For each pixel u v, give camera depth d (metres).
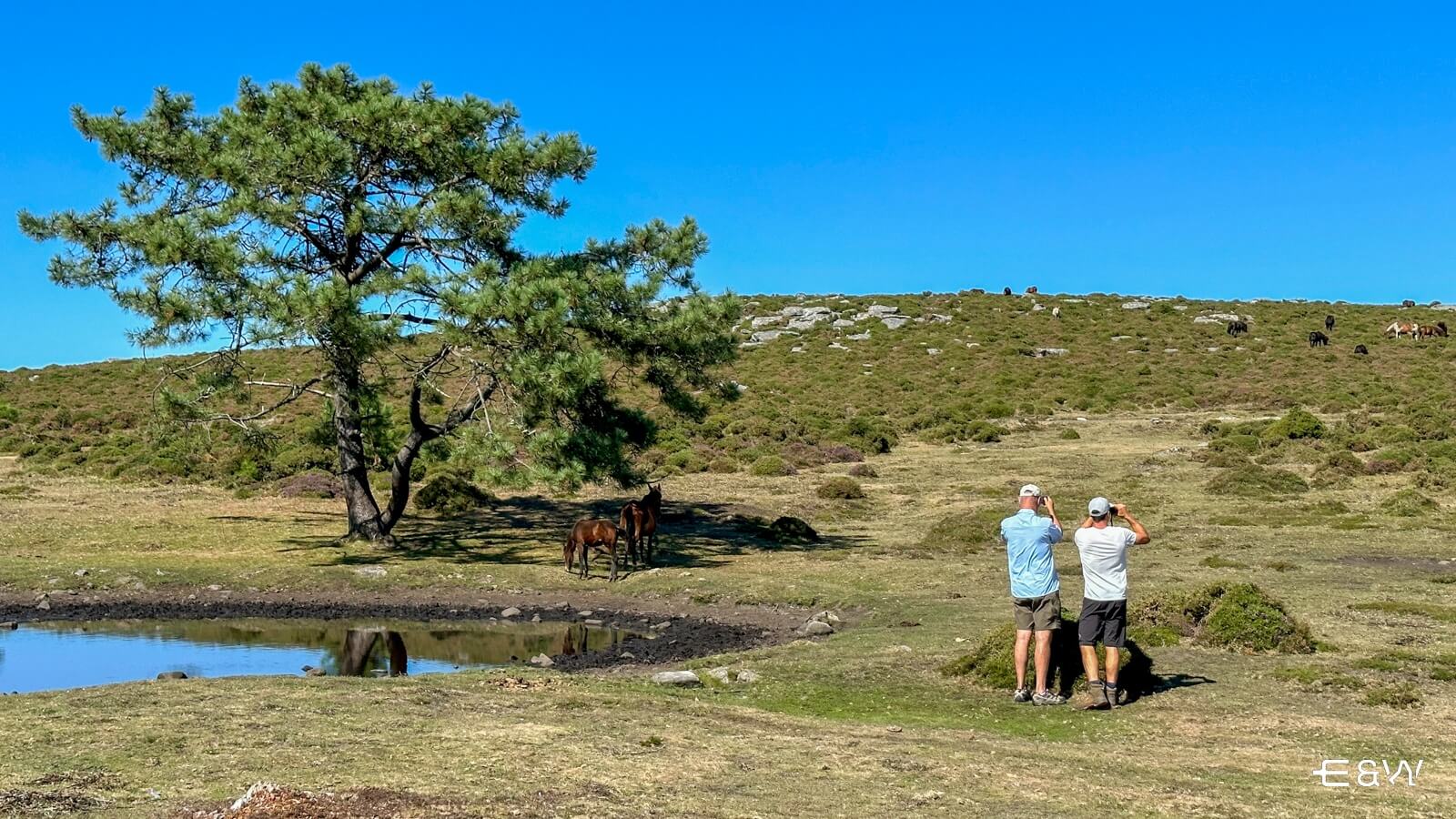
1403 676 11.12
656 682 11.37
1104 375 71.25
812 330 90.94
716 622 17.28
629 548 21.67
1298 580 18.19
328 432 28.20
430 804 6.43
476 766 7.39
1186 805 6.96
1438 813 6.91
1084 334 86.31
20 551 23.19
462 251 24.00
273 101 23.72
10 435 52.41
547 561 22.66
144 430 23.41
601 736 8.40
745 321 92.25
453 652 15.34
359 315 21.34
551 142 23.91
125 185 24.20
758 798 6.84
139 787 6.76
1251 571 19.42
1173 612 13.16
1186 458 42.00
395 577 20.30
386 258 24.30
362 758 7.54
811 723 9.34
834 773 7.51
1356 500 30.23
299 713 8.97
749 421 53.31
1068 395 64.94
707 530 27.53
